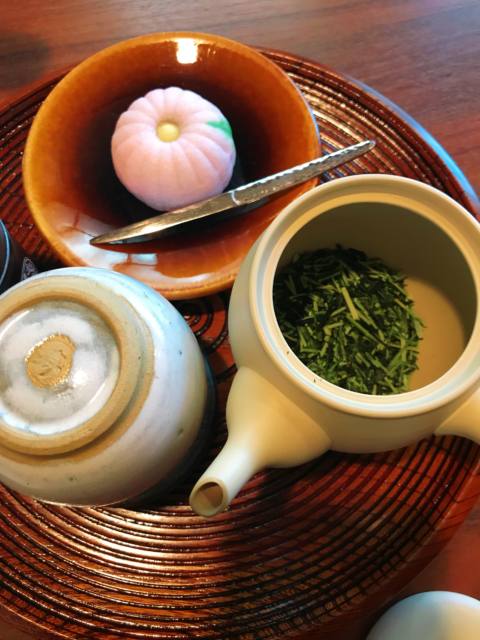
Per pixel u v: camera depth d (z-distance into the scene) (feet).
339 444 0.43
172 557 0.55
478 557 0.66
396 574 0.52
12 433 0.37
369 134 0.69
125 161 0.65
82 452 0.38
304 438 0.40
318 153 0.63
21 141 0.71
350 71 0.79
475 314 0.43
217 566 0.54
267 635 0.51
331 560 0.54
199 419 0.47
